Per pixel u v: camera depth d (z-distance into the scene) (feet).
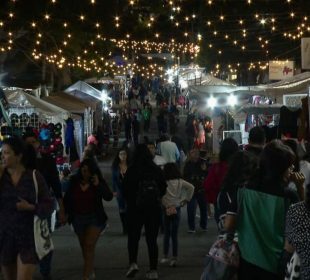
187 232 47.52
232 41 148.56
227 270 20.07
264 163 20.13
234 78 179.52
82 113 99.81
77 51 125.08
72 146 83.35
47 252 24.27
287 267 17.70
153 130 158.81
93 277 32.60
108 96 158.10
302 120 48.83
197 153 46.96
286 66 105.81
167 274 34.27
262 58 154.81
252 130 28.04
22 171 24.41
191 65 188.75
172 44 186.91
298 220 16.94
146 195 32.32
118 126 148.87
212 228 49.16
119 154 45.14
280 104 72.95
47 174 31.94
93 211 32.12
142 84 211.00
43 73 123.95
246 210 20.03
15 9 102.01
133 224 33.09
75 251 40.83
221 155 31.83
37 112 75.15
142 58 231.50
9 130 52.21
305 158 34.17
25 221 24.08
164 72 233.14
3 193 24.13
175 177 36.88
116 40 139.03
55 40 120.16
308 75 77.15
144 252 40.37
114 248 41.81
